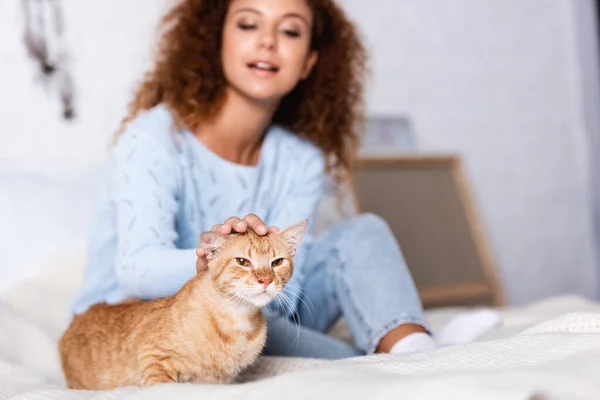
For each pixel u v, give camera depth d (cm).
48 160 247
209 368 110
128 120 175
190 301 110
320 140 192
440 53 342
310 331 152
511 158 362
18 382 131
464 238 318
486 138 355
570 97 383
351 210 288
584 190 383
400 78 329
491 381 80
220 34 175
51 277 196
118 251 133
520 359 99
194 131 161
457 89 346
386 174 307
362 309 148
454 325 164
